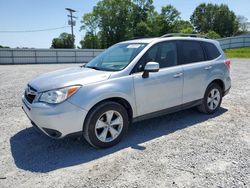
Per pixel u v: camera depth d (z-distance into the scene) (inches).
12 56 1115.3
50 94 133.3
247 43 1530.5
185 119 200.1
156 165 125.8
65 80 140.9
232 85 354.6
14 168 126.6
